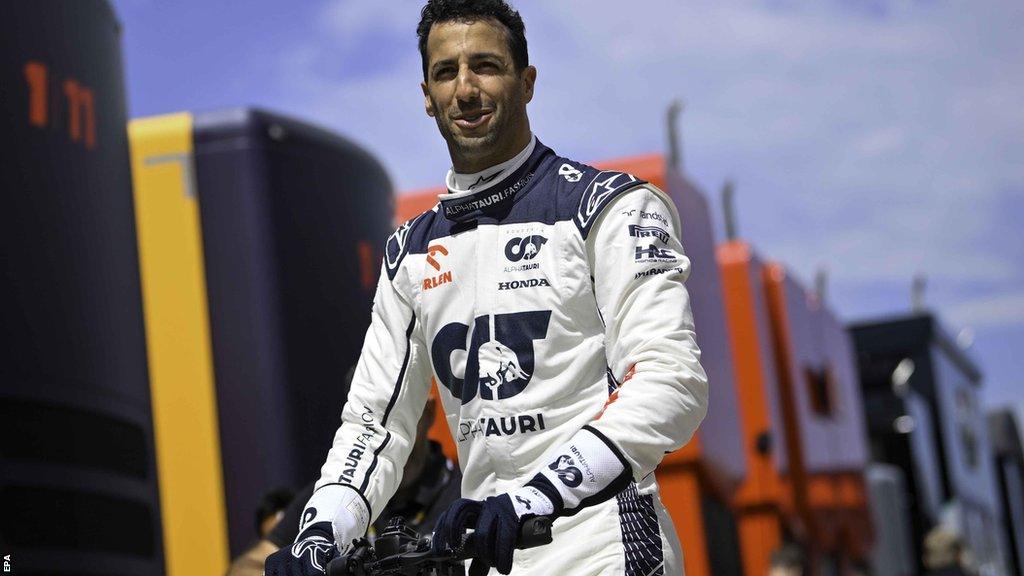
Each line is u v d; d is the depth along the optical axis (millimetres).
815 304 13062
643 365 2080
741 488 9328
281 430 5801
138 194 5973
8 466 4211
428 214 2418
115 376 4887
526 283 2227
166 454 5820
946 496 19672
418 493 3719
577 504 1999
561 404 2207
